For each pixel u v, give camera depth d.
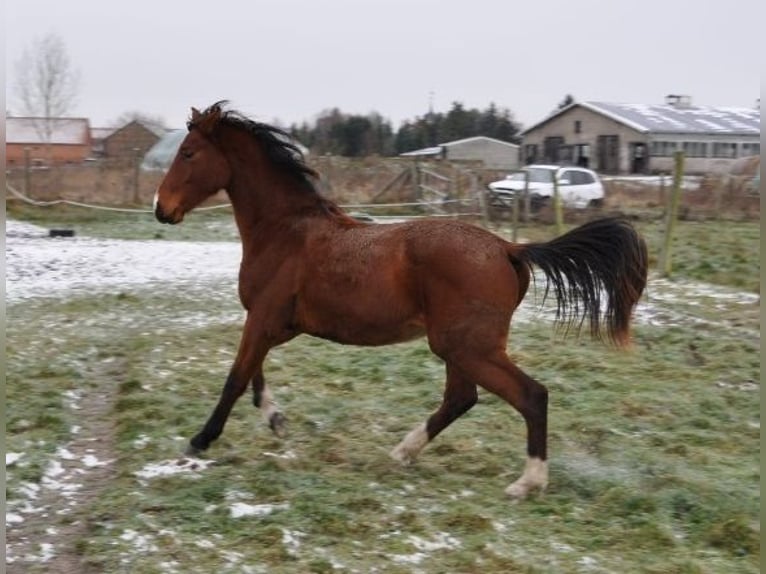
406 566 4.55
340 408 7.25
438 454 6.27
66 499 5.47
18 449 6.21
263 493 5.42
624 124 44.78
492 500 5.43
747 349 9.38
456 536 4.93
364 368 8.52
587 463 6.02
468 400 5.93
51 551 4.74
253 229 5.99
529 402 5.35
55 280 14.04
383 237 5.60
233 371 5.96
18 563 4.61
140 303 12.21
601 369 8.53
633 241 5.41
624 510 5.34
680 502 5.43
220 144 6.05
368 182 27.00
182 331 10.41
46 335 10.07
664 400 7.52
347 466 6.01
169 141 27.84
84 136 54.47
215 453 6.17
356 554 4.67
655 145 44.03
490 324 5.34
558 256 5.43
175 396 7.51
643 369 8.59
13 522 5.12
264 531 4.87
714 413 7.31
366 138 57.56
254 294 5.91
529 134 50.16
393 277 5.47
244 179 6.03
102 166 27.05
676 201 14.29
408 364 8.63
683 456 6.32
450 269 5.33
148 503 5.25
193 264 16.11
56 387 7.82
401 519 5.07
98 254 16.98
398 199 26.12
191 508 5.20
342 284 5.59
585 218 22.38
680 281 13.95
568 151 48.00
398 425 6.84
